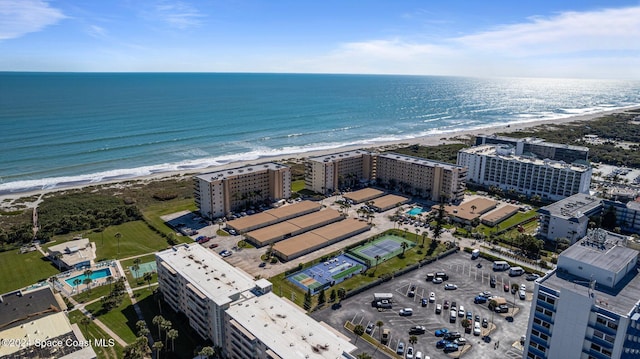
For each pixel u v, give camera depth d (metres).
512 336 134.12
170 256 151.12
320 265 181.88
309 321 115.31
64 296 153.25
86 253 186.25
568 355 98.75
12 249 193.50
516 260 185.62
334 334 110.44
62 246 187.88
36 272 173.00
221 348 123.50
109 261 181.50
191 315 134.75
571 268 107.12
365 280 169.38
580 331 95.75
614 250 111.62
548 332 101.75
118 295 151.88
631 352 92.38
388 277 167.88
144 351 121.38
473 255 189.12
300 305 150.12
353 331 135.50
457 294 158.38
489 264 183.50
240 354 115.00
